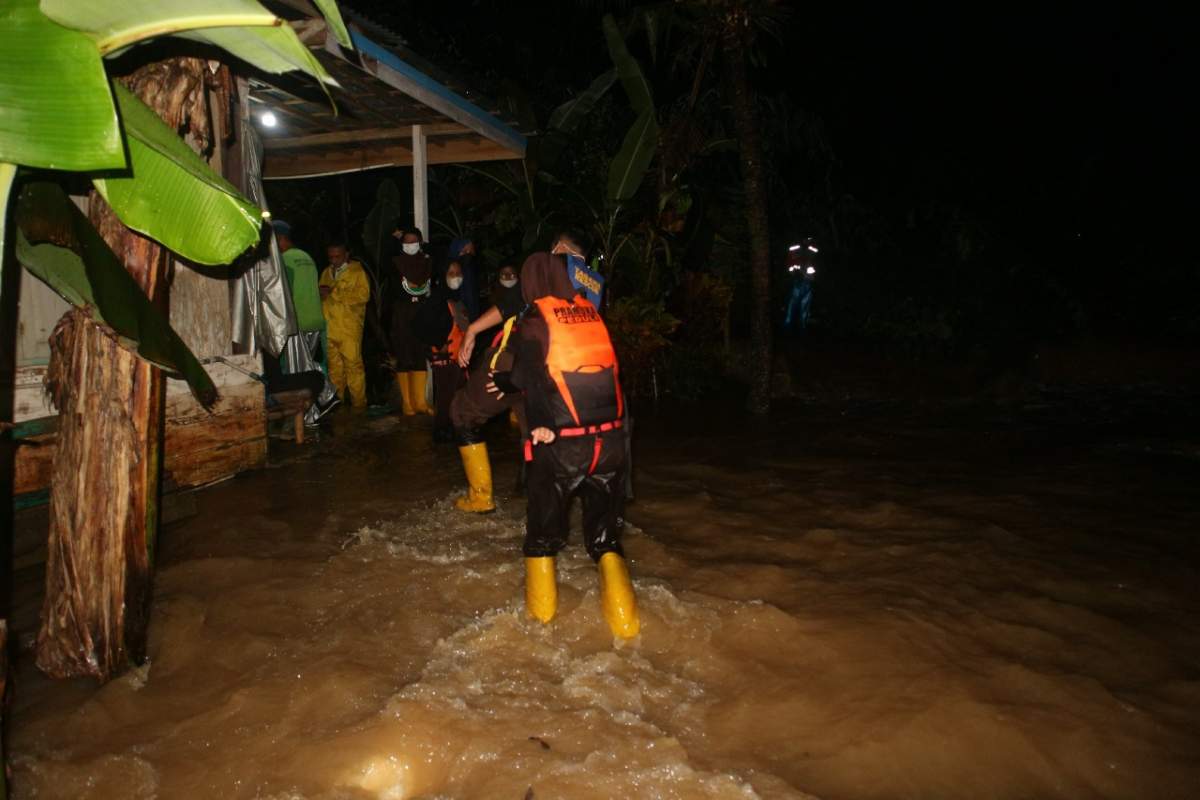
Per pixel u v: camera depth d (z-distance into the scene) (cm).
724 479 655
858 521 545
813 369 1161
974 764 293
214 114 374
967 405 1023
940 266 1585
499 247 1164
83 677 342
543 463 379
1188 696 333
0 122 239
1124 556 481
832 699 329
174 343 321
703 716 319
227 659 360
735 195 1436
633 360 1016
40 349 487
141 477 343
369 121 888
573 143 1059
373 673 346
